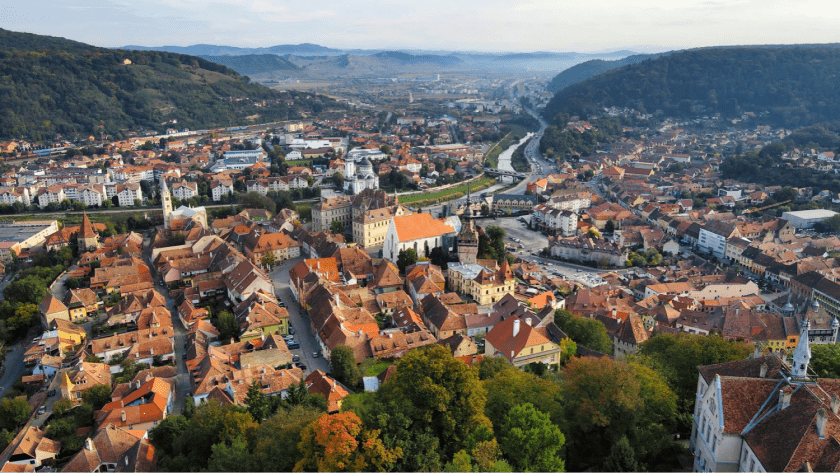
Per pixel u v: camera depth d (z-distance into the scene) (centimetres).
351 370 17112
